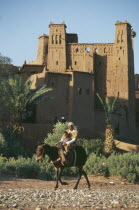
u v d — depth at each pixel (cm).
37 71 12406
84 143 6738
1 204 1533
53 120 10144
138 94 15238
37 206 1527
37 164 3619
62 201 1673
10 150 5947
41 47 14675
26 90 6844
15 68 13188
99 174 3872
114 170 3800
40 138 7619
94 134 9219
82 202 1655
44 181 3048
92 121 11075
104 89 13262
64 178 3466
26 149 7162
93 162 4028
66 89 10619
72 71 10700
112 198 1819
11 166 3469
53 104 10244
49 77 10338
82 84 10931
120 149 8019
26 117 9769
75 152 2169
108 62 13412
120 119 12544
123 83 13112
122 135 12475
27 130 7531
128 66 13225
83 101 10888
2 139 5831
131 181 3531
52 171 3625
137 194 2072
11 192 1941
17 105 6712
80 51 13412
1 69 9081
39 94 6956
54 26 13538
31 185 2570
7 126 6700
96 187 2703
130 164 3872
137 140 13200
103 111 11850
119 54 13288
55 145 2169
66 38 13938
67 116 10494
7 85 6800
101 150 6850
